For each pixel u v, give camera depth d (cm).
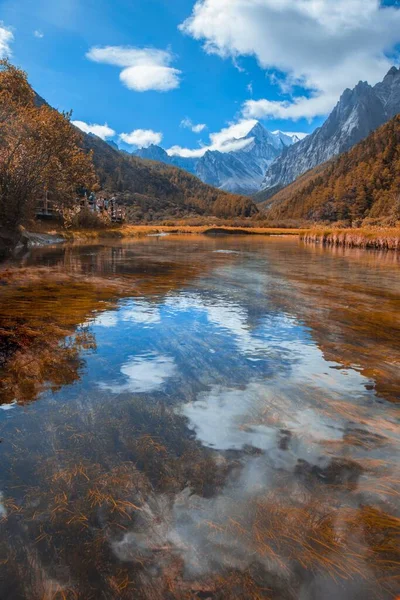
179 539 164
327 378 348
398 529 170
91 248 2092
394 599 139
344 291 825
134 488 196
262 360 394
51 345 426
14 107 1806
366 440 245
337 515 178
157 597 138
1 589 141
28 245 1886
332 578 146
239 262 1486
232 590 141
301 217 15275
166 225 9762
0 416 269
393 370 371
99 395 306
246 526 171
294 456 226
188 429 255
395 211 8175
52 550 158
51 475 205
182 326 521
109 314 581
